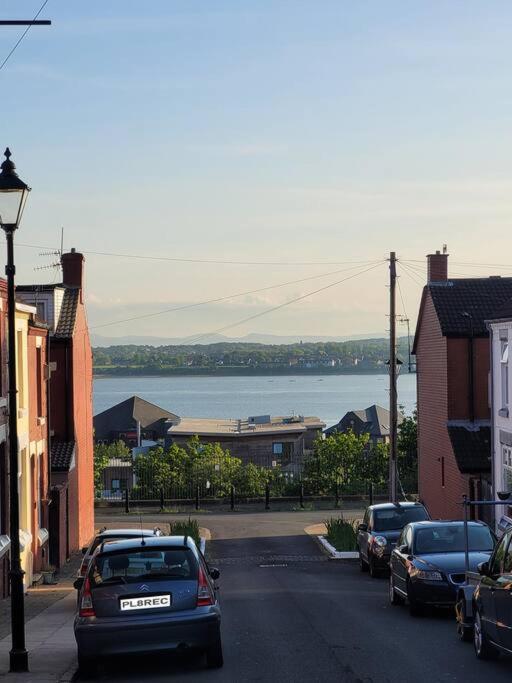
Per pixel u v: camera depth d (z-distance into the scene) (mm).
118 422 114875
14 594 13555
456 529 20391
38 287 38969
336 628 17156
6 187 13602
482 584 13680
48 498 32562
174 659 14281
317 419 101375
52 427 38000
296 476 63438
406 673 12672
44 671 13352
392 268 40000
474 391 39562
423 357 44062
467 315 38938
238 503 57000
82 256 42062
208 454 60281
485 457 37969
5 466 24766
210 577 14602
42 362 31906
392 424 39625
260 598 22719
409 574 18750
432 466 42500
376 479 58812
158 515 53406
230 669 13195
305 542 40875
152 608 12875
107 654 12695
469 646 14930
